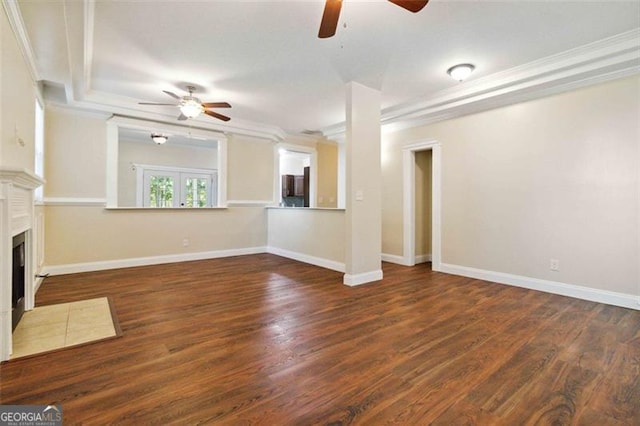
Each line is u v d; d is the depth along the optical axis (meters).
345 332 2.42
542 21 2.53
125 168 6.92
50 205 4.12
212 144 7.49
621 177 3.06
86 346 2.15
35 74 3.04
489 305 3.07
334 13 1.94
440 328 2.50
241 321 2.63
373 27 2.61
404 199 5.14
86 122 4.36
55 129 4.14
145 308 2.93
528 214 3.71
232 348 2.14
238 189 5.91
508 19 2.50
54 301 3.10
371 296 3.35
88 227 4.41
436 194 4.65
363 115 3.84
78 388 1.66
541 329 2.48
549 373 1.84
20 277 2.59
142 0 2.26
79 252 4.36
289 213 5.63
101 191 4.48
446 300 3.22
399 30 2.65
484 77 3.62
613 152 3.11
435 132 4.68
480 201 4.16
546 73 3.26
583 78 3.19
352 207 3.75
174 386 1.69
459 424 1.42
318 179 7.13
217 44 2.90
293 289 3.60
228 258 5.57
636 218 2.98
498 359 2.01
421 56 3.12
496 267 3.99
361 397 1.61
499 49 2.99
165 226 5.10
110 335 2.32
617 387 1.70
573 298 3.31
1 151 1.99
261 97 4.32
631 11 2.40
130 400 1.56
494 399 1.60
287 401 1.57
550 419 1.45
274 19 2.50
